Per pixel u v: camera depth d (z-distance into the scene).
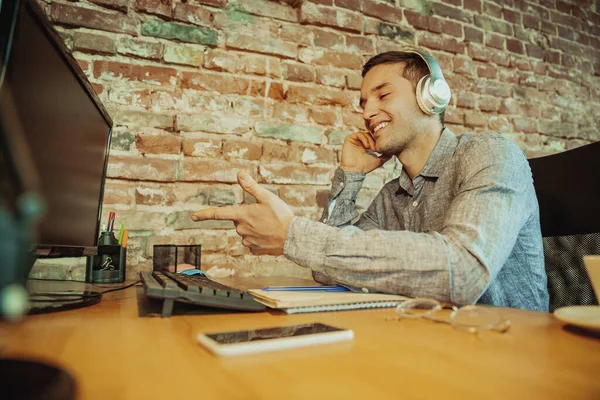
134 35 1.42
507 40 2.10
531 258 1.04
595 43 2.36
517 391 0.29
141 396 0.27
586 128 2.24
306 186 1.60
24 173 0.32
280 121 1.59
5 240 0.24
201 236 1.44
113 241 1.13
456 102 1.93
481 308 0.58
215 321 0.55
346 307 0.68
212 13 1.53
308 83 1.65
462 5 2.01
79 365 0.34
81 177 0.83
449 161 1.11
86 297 0.70
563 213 1.19
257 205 0.79
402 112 1.15
